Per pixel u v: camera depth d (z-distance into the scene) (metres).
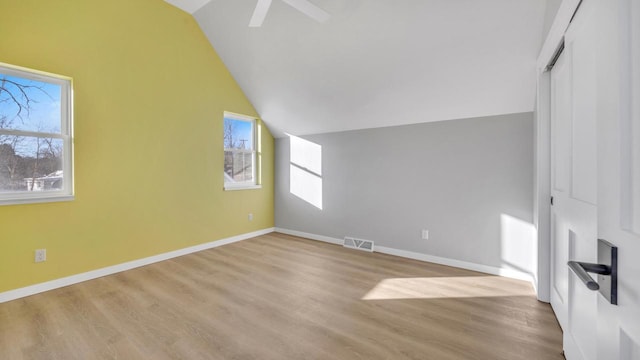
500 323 2.04
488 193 3.04
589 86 1.32
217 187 4.10
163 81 3.46
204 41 3.88
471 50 2.53
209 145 3.98
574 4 1.41
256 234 4.72
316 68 3.42
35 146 2.63
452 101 3.06
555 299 2.12
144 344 1.82
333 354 1.72
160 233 3.46
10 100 2.50
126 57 3.12
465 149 3.17
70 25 2.72
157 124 3.41
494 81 2.70
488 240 3.05
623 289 0.65
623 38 0.67
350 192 4.10
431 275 2.98
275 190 5.02
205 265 3.30
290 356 1.70
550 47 1.93
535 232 2.67
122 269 3.11
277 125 4.69
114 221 3.06
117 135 3.07
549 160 2.26
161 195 3.46
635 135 0.63
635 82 0.63
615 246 0.69
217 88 4.05
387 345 1.80
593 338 1.25
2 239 2.41
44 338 1.88
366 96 3.46
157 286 2.71
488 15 2.25
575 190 1.56
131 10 3.15
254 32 3.39
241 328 2.00
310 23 2.95
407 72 2.97
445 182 3.31
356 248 4.00
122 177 3.12
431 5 2.36
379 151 3.80
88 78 2.85
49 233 2.64
